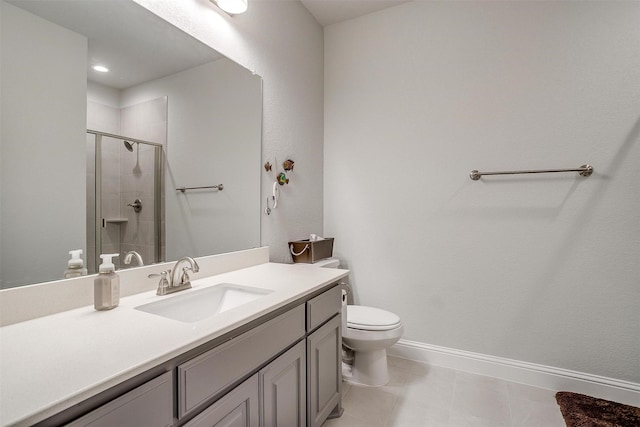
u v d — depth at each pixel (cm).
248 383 99
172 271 125
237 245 175
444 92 222
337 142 263
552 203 193
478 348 213
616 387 176
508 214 204
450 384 197
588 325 185
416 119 232
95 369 63
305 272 164
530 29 197
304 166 240
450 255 221
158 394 71
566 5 188
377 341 183
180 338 78
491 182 209
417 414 167
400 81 238
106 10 116
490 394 186
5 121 90
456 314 220
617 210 178
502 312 206
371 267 248
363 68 252
